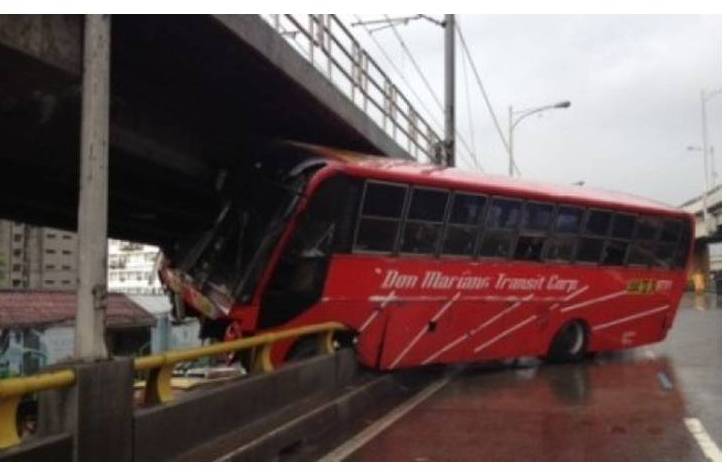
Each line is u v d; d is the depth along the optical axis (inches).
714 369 622.8
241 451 301.0
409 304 537.0
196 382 451.8
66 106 410.6
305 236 491.5
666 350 768.9
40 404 249.1
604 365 652.7
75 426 242.7
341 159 519.5
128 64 501.4
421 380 569.3
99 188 277.0
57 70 366.3
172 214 751.7
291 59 544.7
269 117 648.4
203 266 533.0
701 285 1995.6
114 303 1352.1
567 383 549.0
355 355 495.5
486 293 582.9
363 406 446.3
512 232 598.2
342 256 502.6
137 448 269.6
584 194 664.4
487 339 586.2
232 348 350.9
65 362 260.7
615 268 683.4
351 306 508.1
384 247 522.9
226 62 509.4
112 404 258.8
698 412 431.8
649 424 399.2
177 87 550.0
